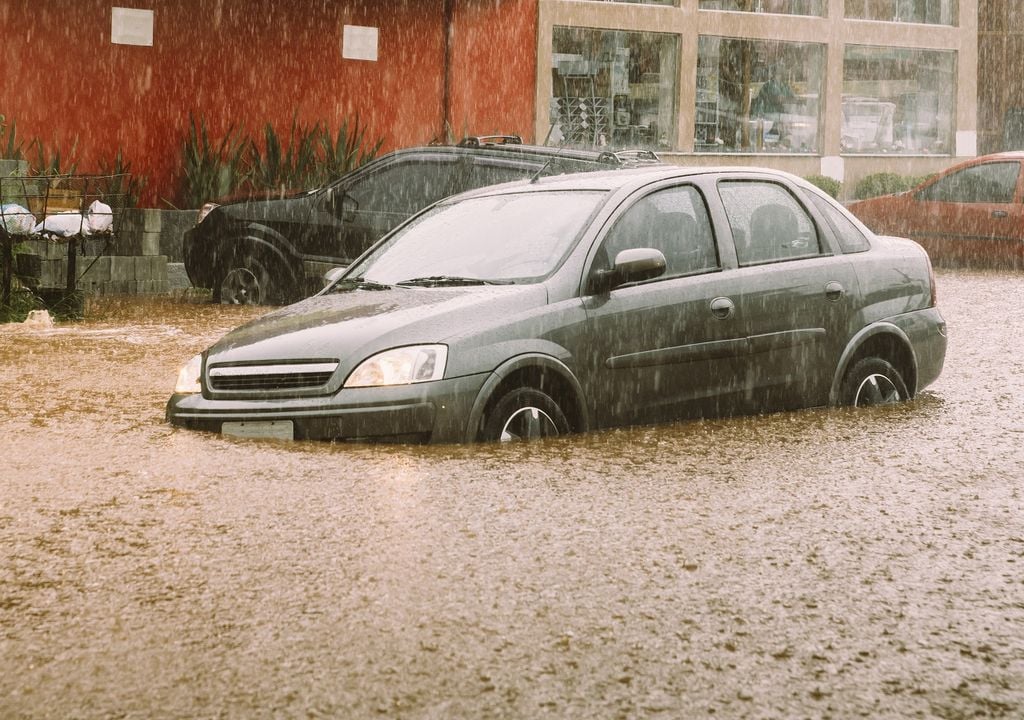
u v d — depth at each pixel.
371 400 7.44
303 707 4.17
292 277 17.67
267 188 23.67
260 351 7.82
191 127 23.70
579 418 8.01
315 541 5.93
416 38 26.41
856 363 9.31
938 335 9.73
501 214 8.94
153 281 19.17
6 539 6.00
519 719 4.09
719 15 29.91
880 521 6.42
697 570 5.58
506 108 27.47
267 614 5.00
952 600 5.26
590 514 6.41
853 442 8.17
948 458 7.82
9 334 14.08
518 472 7.14
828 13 31.41
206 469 7.18
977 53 35.06
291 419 7.60
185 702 4.21
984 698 4.29
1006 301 17.48
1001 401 9.87
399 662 4.53
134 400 9.72
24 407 9.40
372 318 7.85
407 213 16.91
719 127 30.30
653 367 8.22
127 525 6.21
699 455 7.72
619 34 28.78
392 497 6.63
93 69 23.61
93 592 5.27
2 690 4.31
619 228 8.39
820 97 31.66
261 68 24.97
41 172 19.39
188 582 5.38
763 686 4.36
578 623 4.92
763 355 8.71
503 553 5.77
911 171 32.97
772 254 8.96
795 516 6.47
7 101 23.03
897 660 4.61
